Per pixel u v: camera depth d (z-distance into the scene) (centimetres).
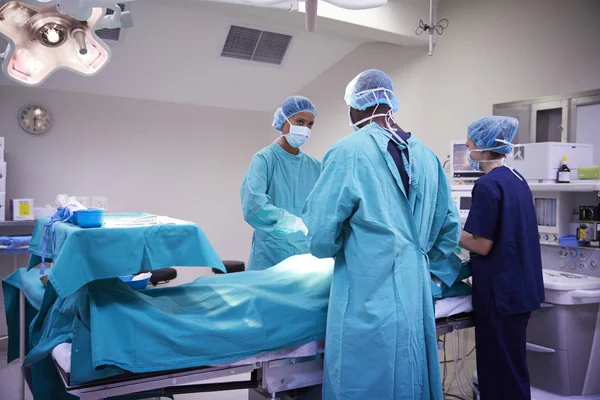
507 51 335
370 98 174
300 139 251
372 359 153
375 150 164
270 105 498
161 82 427
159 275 364
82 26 144
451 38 369
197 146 472
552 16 312
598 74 289
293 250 251
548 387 231
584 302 221
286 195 255
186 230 147
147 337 138
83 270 132
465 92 360
